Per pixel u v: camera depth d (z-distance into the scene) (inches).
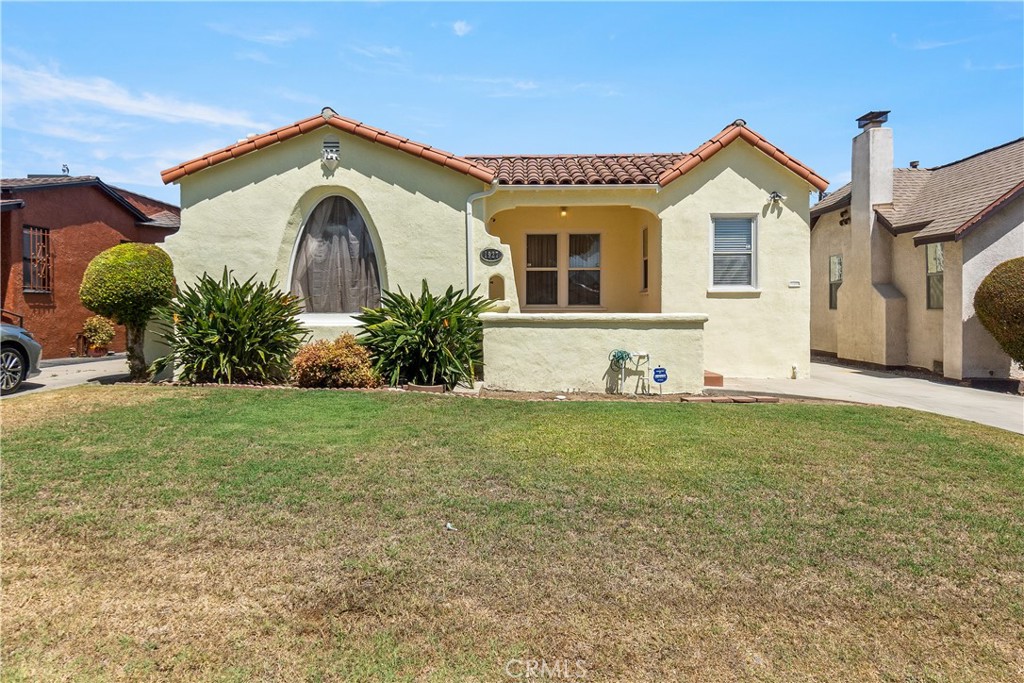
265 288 478.3
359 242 522.3
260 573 170.6
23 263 686.5
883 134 679.7
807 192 555.2
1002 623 153.4
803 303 558.6
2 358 444.8
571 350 434.3
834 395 467.2
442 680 131.4
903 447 295.4
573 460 266.4
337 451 271.9
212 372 451.5
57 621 149.8
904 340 649.0
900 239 658.8
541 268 633.6
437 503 217.6
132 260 450.6
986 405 436.5
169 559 177.6
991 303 514.6
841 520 209.0
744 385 508.1
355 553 181.3
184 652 139.3
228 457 260.5
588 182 534.0
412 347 436.5
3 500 213.9
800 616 154.9
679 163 545.0
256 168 505.0
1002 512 217.9
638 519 207.3
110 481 232.2
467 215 503.8
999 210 537.6
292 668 134.4
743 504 220.8
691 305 557.3
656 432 313.6
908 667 137.3
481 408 360.8
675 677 133.3
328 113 499.8
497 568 173.9
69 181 737.0
